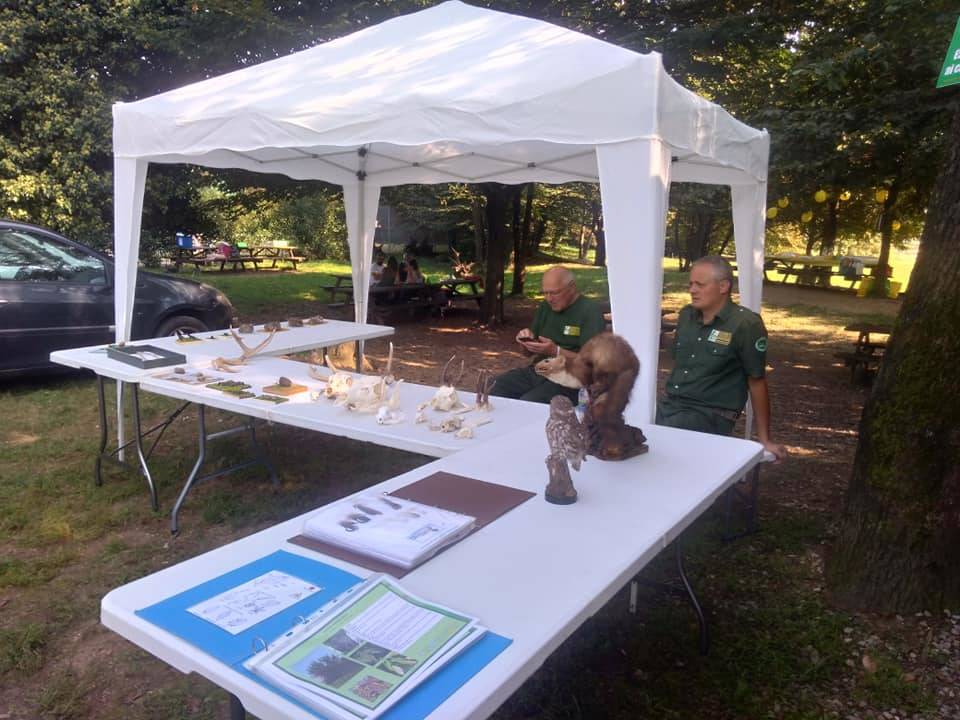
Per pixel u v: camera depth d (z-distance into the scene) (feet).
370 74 12.09
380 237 82.28
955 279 8.29
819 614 9.07
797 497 13.10
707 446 8.19
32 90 27.40
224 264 63.36
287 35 25.30
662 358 27.55
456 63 11.58
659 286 9.35
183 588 4.70
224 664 3.85
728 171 14.03
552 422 6.31
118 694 7.78
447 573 4.94
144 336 21.66
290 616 4.36
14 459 14.88
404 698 3.51
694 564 10.49
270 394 10.63
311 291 45.44
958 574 8.88
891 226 42.22
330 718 3.37
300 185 32.37
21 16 27.84
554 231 96.99
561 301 12.75
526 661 3.91
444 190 51.70
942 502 8.68
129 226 14.43
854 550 9.24
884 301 50.96
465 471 7.17
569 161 16.29
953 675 7.82
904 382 8.70
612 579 4.88
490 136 9.92
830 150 19.99
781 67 24.03
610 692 7.75
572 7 25.27
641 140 8.93
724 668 8.13
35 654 8.31
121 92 29.14
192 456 15.19
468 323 35.50
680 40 23.31
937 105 17.53
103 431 13.42
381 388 10.00
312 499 12.91
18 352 19.61
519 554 5.24
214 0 25.07
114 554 10.84
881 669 7.91
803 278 64.54
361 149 17.10
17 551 10.93
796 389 22.56
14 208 27.35
